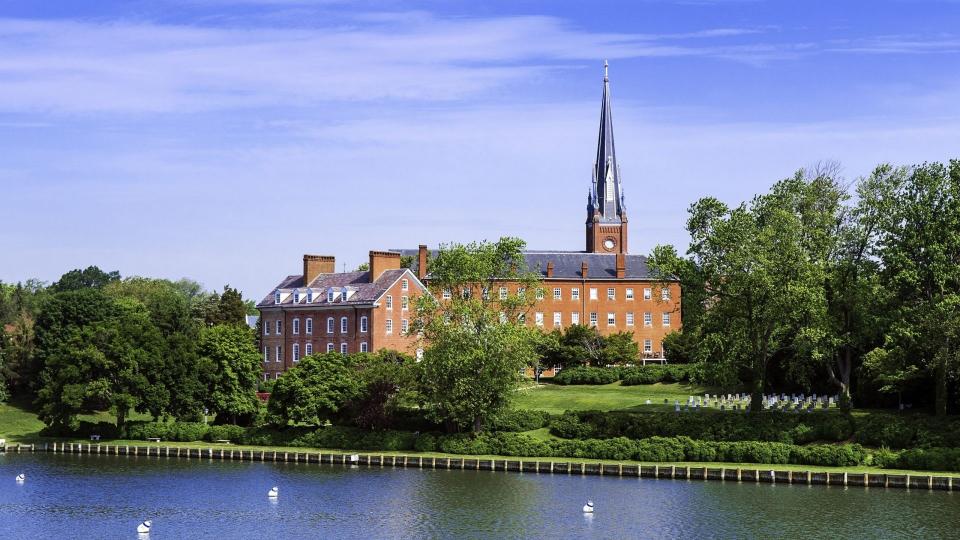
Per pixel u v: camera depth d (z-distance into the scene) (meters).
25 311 165.75
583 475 101.38
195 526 83.75
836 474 93.38
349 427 119.06
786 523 80.31
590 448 106.81
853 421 103.56
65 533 81.88
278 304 169.12
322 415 122.06
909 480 91.12
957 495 88.19
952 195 103.00
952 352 103.25
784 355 127.44
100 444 121.44
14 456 119.25
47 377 130.62
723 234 107.75
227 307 181.25
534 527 81.38
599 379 149.50
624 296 191.75
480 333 114.12
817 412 108.62
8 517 87.00
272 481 100.94
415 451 113.06
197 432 124.00
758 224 111.00
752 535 77.38
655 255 113.12
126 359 125.00
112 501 93.00
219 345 127.38
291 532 81.38
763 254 105.38
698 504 87.19
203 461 113.94
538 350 154.00
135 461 114.62
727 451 102.19
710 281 110.31
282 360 168.88
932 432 98.12
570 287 190.88
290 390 119.81
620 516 84.06
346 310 160.12
